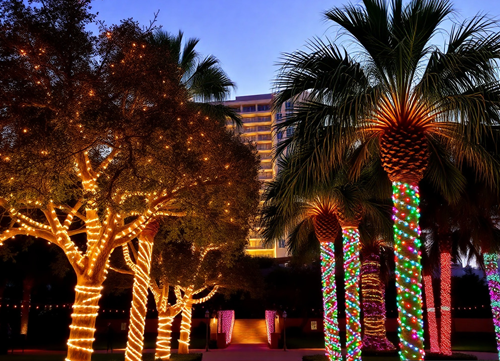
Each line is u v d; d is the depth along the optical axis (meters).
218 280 23.33
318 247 20.14
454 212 18.08
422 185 17.45
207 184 11.98
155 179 11.26
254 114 90.81
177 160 10.50
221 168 12.02
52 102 9.52
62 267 22.03
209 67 17.67
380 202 16.42
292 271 43.06
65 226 11.49
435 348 21.98
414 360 7.93
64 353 25.27
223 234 14.46
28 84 9.64
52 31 9.86
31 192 9.90
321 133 9.64
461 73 8.46
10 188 9.55
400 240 8.34
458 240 21.77
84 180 10.85
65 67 10.16
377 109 8.62
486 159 10.20
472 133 9.07
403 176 8.50
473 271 43.03
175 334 40.94
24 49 9.73
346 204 13.19
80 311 10.66
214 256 22.89
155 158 10.65
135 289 14.09
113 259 21.92
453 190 12.29
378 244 23.22
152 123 10.05
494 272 16.47
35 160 9.17
